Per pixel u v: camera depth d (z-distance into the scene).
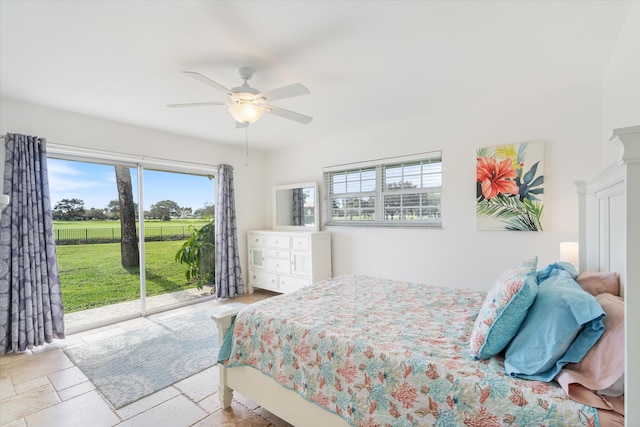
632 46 1.69
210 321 3.56
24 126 2.87
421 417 1.17
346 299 2.17
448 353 1.32
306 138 4.45
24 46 1.92
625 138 0.79
